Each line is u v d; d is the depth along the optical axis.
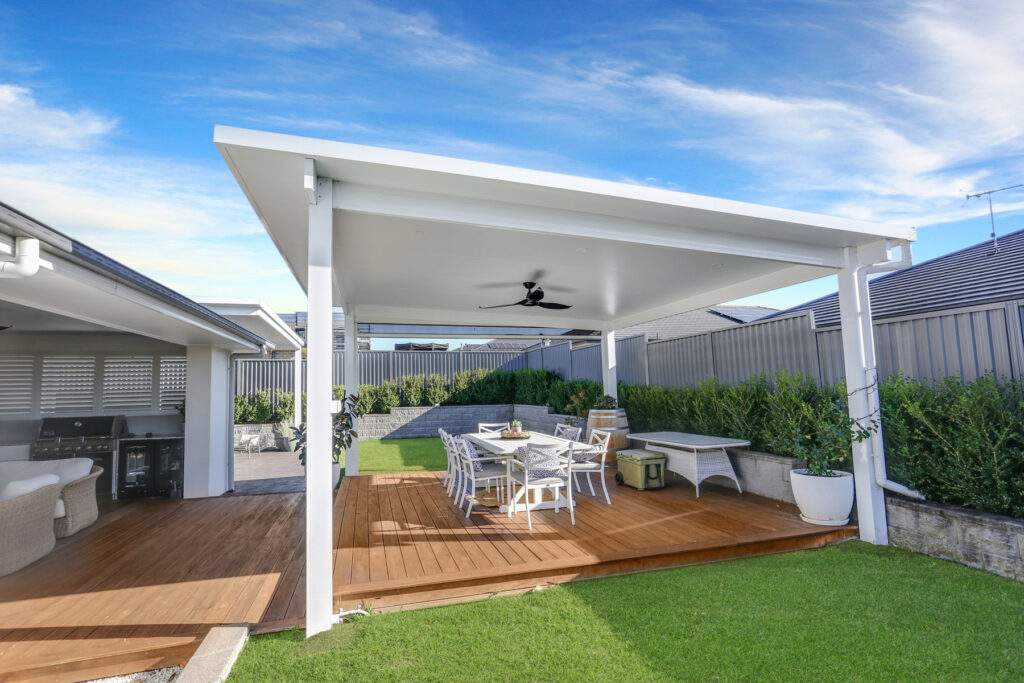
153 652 3.06
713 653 2.93
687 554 4.32
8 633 3.25
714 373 7.94
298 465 10.49
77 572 4.30
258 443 12.45
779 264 5.37
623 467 7.18
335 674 2.78
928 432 4.59
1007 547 3.86
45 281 3.53
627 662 2.86
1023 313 4.14
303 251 4.72
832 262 4.96
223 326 6.39
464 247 4.77
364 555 4.29
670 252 4.88
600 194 3.62
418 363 15.62
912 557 4.36
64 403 7.36
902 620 3.26
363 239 4.50
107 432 7.14
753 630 3.18
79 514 5.51
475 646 3.04
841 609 3.42
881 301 5.89
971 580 3.83
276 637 3.20
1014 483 3.95
